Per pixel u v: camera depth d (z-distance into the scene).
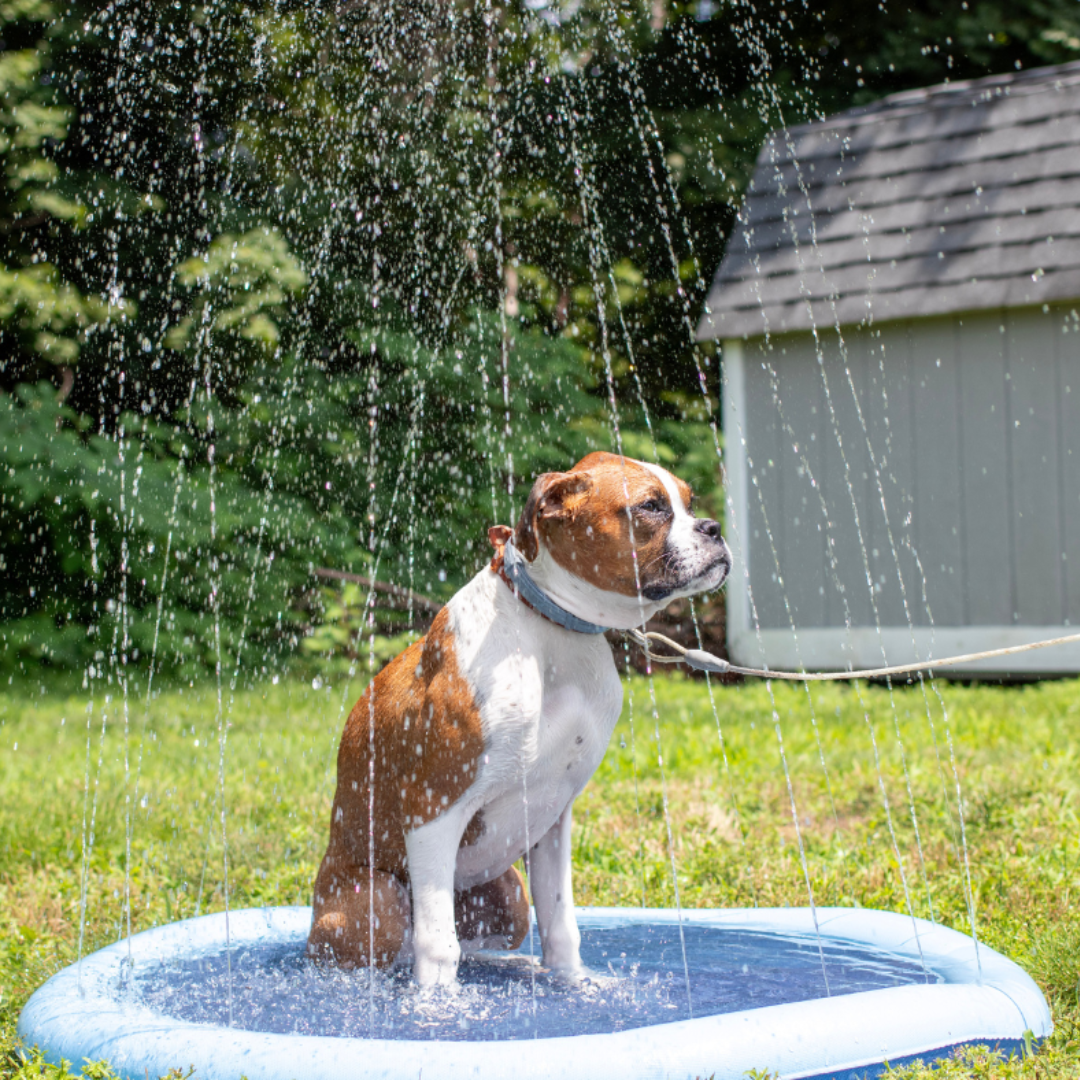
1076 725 7.42
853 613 9.98
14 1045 2.56
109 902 4.38
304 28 8.79
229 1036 2.24
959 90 10.97
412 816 2.74
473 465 10.48
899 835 5.04
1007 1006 2.49
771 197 10.91
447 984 2.68
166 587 10.31
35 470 10.02
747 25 13.30
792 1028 2.21
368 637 10.09
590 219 11.55
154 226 10.13
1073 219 9.60
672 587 2.75
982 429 9.62
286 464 10.32
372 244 10.03
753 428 10.35
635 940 3.32
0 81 10.04
